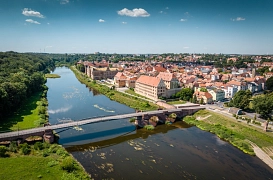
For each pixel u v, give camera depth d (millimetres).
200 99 177750
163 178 77625
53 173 73125
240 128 121688
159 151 99250
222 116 139875
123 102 186500
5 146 89250
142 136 116875
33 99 177875
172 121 144000
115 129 125438
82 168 80062
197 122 138500
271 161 91500
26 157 82188
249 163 89938
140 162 88562
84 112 155375
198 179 77812
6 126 113500
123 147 102500
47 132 99562
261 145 104812
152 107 168875
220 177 79438
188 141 111312
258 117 138500
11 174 70375
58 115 146125
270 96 148375
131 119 141750
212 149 102375
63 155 86500
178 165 87000
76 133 117312
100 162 87375
